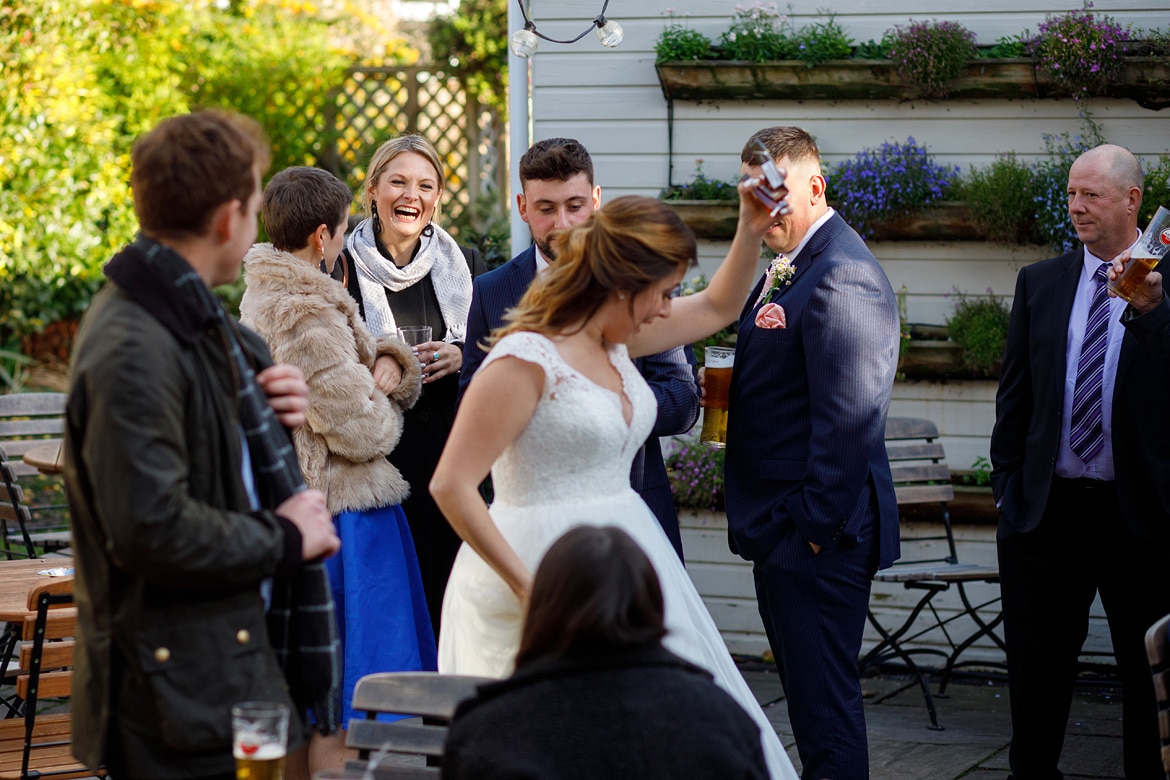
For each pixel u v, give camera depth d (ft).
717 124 16.60
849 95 16.06
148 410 5.65
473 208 28.63
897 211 15.79
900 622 16.29
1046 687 11.60
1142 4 15.64
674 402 10.41
